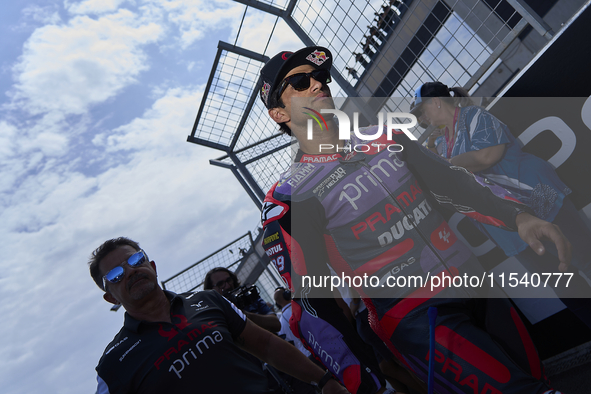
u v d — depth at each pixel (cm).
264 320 274
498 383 78
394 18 276
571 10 227
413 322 92
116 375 143
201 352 145
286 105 121
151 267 174
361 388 94
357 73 305
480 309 97
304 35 348
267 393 149
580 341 188
